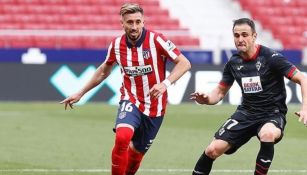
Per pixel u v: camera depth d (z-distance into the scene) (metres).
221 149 24.81
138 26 24.50
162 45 24.81
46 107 56.94
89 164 33.28
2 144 38.91
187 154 36.78
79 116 51.91
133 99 25.27
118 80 60.62
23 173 30.53
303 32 79.56
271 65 24.62
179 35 76.06
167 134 43.91
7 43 71.88
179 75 24.55
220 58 66.00
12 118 50.31
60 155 35.69
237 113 25.25
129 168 26.48
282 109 25.06
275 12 80.56
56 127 46.12
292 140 42.12
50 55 62.72
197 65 60.97
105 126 46.97
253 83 24.88
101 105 58.84
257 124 24.81
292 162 34.53
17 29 71.88
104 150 37.53
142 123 25.42
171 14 79.31
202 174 25.09
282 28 79.50
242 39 24.52
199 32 78.31
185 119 51.19
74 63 60.72
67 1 77.62
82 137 42.09
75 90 60.81
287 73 24.42
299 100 60.94
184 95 60.94
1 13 75.69
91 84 26.34
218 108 57.91
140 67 25.03
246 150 38.09
